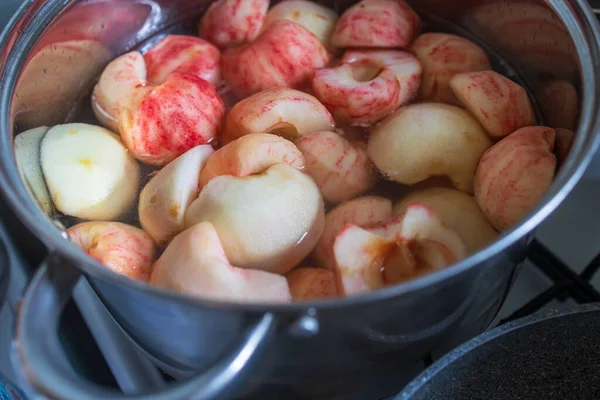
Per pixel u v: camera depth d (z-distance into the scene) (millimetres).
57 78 468
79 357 455
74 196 433
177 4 524
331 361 374
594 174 506
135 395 319
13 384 408
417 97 483
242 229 402
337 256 389
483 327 434
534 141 420
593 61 398
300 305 325
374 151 450
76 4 456
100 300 432
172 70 487
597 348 388
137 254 412
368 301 329
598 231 500
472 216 422
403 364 402
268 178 415
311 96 458
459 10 512
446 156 440
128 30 514
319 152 439
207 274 377
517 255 383
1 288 432
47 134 451
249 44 490
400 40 495
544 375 389
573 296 474
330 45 512
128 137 450
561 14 424
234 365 325
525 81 492
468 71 479
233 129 455
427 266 395
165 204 415
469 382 384
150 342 400
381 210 426
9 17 480
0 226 451
